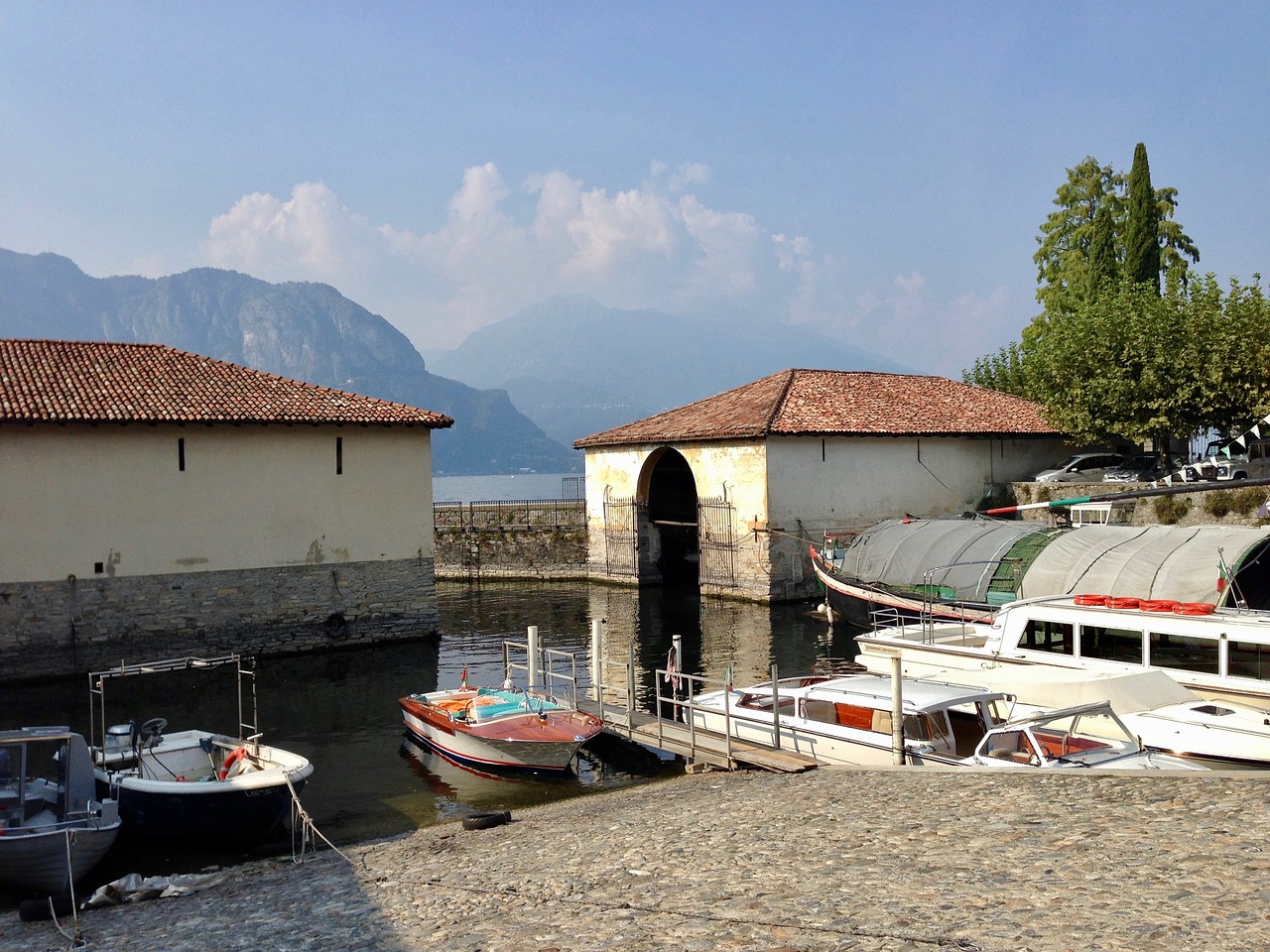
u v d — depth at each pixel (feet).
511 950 28.71
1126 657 62.59
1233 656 58.03
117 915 41.16
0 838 42.14
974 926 24.68
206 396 102.99
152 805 50.62
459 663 99.86
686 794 51.08
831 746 54.75
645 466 154.30
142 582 96.58
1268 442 131.34
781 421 132.57
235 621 101.45
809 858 33.55
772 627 113.80
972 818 35.58
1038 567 87.40
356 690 88.33
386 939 32.17
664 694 83.61
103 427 94.99
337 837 52.54
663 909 30.22
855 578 105.50
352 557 108.47
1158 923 23.22
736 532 135.54
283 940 33.94
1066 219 208.64
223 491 101.19
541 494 614.34
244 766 55.52
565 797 57.62
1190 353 134.92
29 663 91.25
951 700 51.85
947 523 104.37
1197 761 47.88
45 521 92.17
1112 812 33.71
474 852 44.27
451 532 174.50
